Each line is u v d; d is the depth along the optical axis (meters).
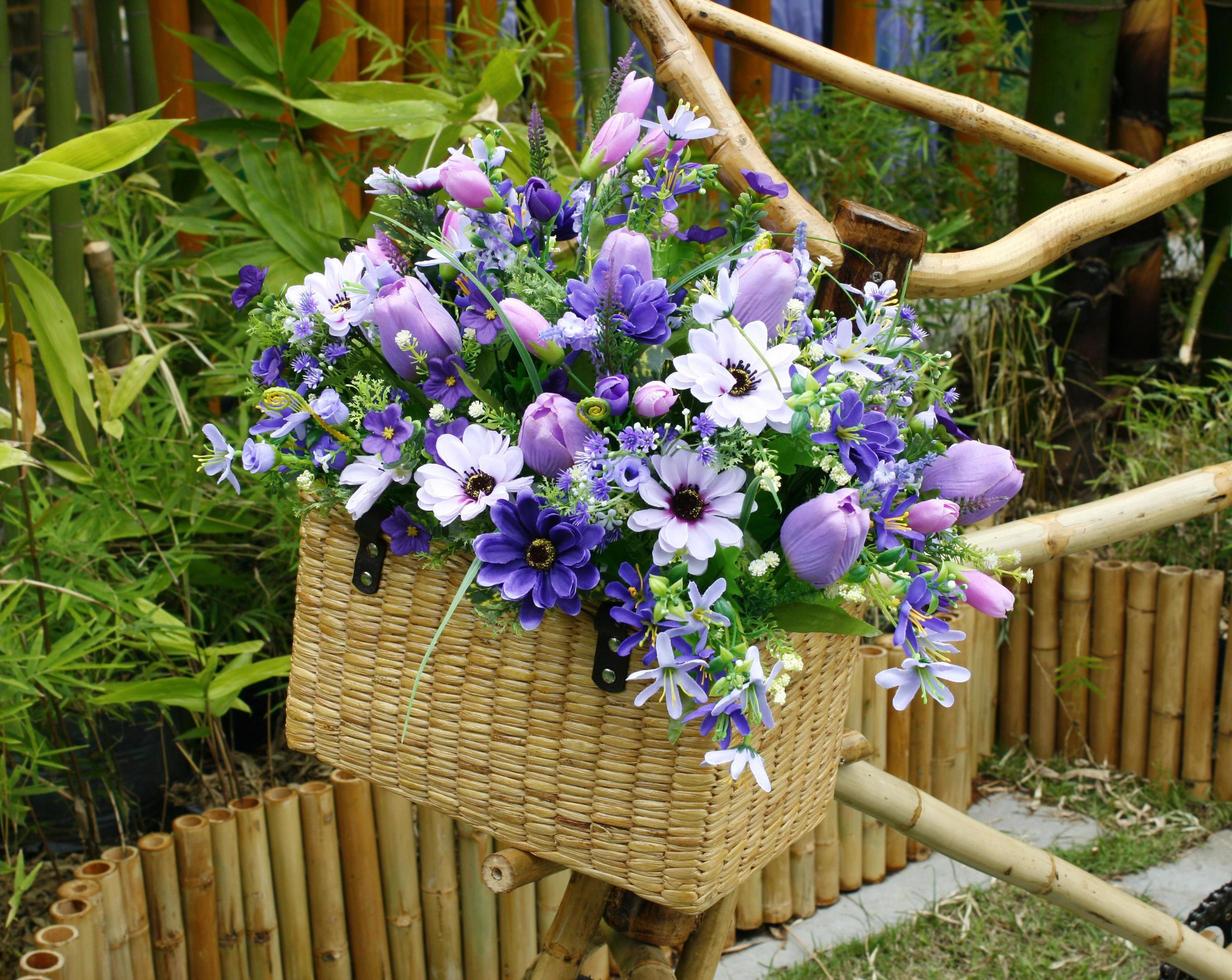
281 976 1.76
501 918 1.89
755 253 0.81
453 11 2.77
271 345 0.87
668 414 0.79
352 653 0.91
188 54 2.47
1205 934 1.69
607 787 0.83
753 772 0.73
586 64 2.30
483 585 0.75
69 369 1.53
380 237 0.89
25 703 1.55
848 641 0.94
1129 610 2.50
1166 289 3.27
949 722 2.37
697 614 0.72
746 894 2.11
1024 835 2.39
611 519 0.74
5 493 1.80
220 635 2.07
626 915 1.11
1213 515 2.55
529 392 0.83
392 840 1.81
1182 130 3.35
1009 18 3.64
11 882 1.74
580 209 0.87
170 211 2.25
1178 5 3.46
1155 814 2.45
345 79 2.54
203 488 1.96
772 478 0.73
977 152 2.90
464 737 0.87
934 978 2.03
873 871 2.27
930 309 2.63
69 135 1.86
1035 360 2.69
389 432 0.80
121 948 1.56
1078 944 2.09
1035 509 2.77
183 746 1.94
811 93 3.22
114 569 1.83
